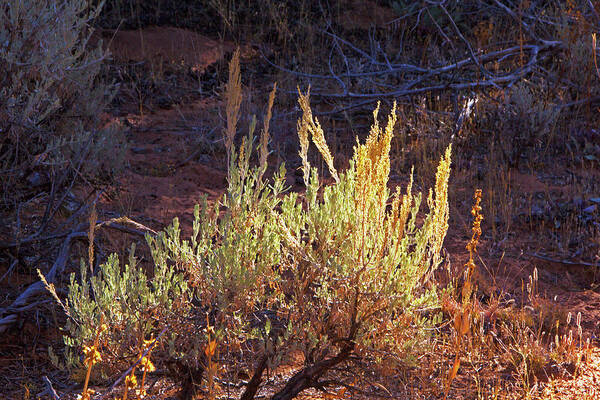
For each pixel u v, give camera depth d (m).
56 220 5.25
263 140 3.22
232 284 2.94
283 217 3.27
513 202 6.16
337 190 3.21
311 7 12.72
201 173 6.81
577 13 8.28
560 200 6.24
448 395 3.47
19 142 4.83
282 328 3.32
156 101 8.84
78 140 5.07
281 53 10.88
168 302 3.09
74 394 3.34
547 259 5.24
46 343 3.88
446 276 4.80
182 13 12.02
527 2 9.64
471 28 11.24
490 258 5.24
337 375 3.40
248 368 3.14
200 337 3.03
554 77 8.45
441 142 7.20
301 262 3.20
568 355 3.91
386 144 3.05
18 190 5.05
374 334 3.13
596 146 7.25
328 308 3.16
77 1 5.18
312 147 7.43
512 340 4.12
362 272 3.05
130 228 5.07
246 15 12.09
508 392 3.55
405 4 12.39
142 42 10.35
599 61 8.17
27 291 4.03
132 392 3.19
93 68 5.53
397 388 3.43
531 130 7.16
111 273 3.13
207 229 3.25
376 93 8.86
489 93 8.39
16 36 4.67
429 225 3.21
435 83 8.91
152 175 6.69
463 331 3.31
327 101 8.88
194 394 3.08
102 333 2.99
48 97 4.88
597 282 4.97
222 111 8.45
